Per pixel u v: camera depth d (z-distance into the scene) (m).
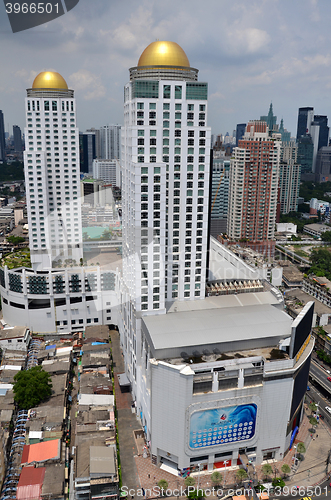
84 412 133.38
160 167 124.50
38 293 193.75
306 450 134.38
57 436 124.25
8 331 185.88
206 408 115.88
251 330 128.88
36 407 137.62
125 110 141.75
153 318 134.00
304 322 133.38
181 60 128.88
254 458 125.94
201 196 138.88
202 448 119.31
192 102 129.88
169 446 120.75
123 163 145.12
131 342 151.00
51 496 105.25
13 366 165.00
